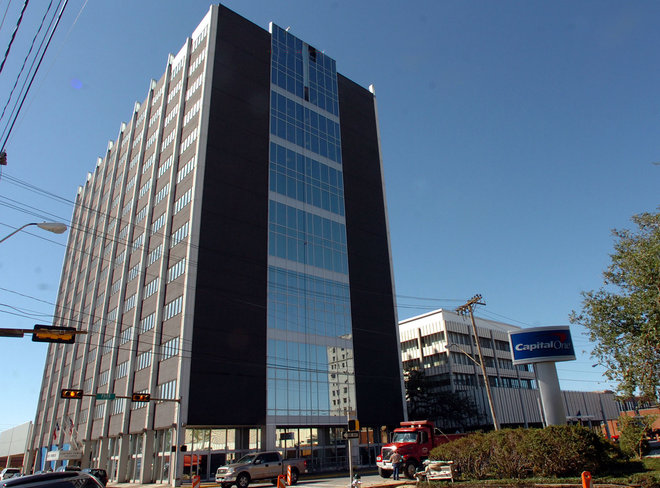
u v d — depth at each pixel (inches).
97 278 2743.6
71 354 2859.3
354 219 2503.7
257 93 2313.0
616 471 749.3
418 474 892.6
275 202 2165.4
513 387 3390.7
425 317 3339.1
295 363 1953.7
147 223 2225.6
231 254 1915.6
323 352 2071.9
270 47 2491.4
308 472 1822.1
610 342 754.8
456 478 840.9
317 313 2122.3
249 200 2065.7
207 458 1637.6
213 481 1589.6
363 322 2293.3
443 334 3171.8
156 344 1843.0
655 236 751.1
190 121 2158.0
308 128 2492.6
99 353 2377.0
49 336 669.3
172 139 2263.8
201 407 1632.6
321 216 2343.8
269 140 2266.2
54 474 429.7
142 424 1788.9
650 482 631.8
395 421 2199.8
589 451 754.2
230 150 2082.9
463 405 2714.1
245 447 1738.4
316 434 1930.4
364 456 2049.7
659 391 707.4
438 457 919.0
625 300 761.6
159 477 1667.1
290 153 2337.6
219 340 1759.4
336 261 2310.5
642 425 1028.5
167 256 1978.3
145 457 1732.3
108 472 2004.2
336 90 2768.2
